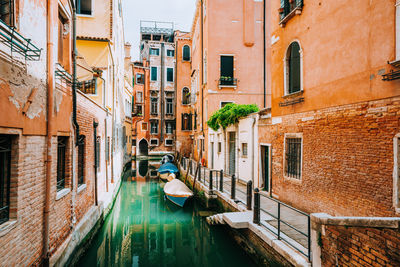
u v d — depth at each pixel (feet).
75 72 20.29
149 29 119.96
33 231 13.28
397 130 14.17
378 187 15.26
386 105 14.85
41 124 14.12
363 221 10.49
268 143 30.14
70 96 19.56
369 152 15.96
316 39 21.09
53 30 15.60
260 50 53.93
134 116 103.24
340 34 18.43
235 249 24.08
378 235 9.98
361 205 16.51
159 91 109.29
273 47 28.22
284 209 24.32
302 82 22.88
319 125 20.65
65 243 17.56
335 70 18.92
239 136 40.04
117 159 50.42
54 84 15.58
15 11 11.68
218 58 52.85
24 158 12.35
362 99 16.53
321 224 12.76
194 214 37.09
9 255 10.92
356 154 16.96
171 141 110.01
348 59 17.70
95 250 25.35
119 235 30.22
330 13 19.45
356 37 17.02
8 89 10.84
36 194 13.62
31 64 12.94
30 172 12.97
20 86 11.84
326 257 12.48
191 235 30.68
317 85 20.95
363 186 16.35
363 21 16.46
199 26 65.21
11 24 11.41
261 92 53.83
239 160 40.01
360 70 16.69
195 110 75.77
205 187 36.73
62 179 18.76
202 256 25.82
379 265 9.90
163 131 108.88
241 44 53.47
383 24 15.05
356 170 16.93
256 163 33.58
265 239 18.10
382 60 15.12
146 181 61.98
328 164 19.60
